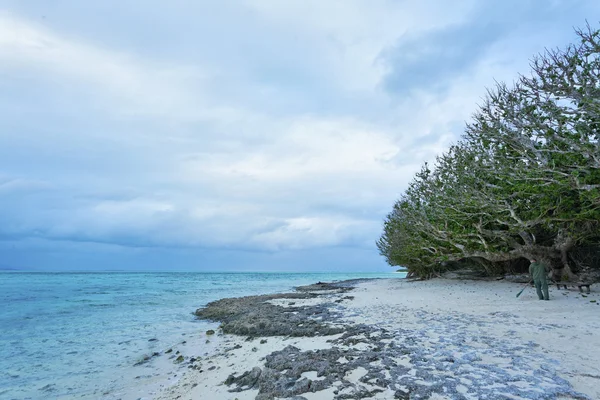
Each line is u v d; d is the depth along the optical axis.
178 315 21.88
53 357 12.22
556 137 16.97
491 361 7.50
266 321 15.24
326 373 7.35
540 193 18.17
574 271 24.70
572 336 9.17
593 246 26.19
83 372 10.51
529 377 6.48
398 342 9.53
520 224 20.52
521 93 18.52
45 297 33.47
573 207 19.09
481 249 25.27
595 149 15.64
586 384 6.09
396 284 35.84
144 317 20.98
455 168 25.22
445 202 25.80
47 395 8.74
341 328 12.32
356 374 7.15
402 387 6.34
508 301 16.45
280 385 6.93
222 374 9.02
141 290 43.44
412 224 31.34
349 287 38.28
